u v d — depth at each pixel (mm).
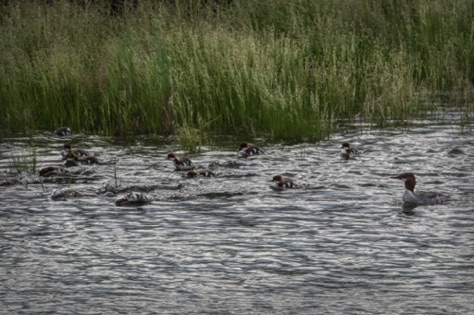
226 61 48688
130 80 48500
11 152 43000
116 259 27547
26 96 49594
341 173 37156
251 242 28859
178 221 31156
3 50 54156
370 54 53562
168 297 24609
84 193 34719
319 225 30438
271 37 51844
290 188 34969
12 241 29344
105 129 47219
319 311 23516
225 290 25047
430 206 32406
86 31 57688
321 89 49219
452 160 38844
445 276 25781
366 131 45125
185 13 59938
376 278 25703
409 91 48625
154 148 43250
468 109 48969
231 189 34969
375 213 31672
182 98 47406
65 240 29359
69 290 25219
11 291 25188
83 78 49312
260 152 41031
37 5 60781
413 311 23438
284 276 25969
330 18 56594
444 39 56719
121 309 23859
